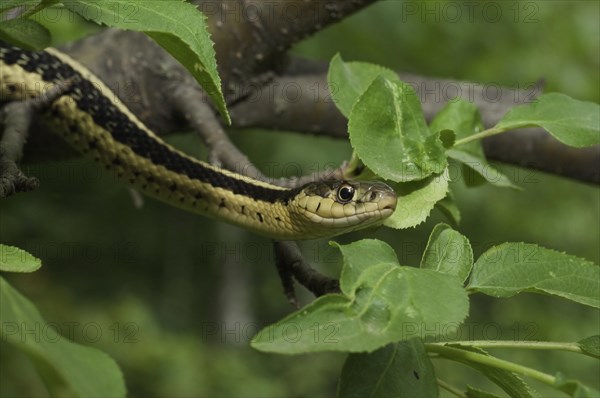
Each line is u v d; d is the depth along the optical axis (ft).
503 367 9.93
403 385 9.94
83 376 7.18
